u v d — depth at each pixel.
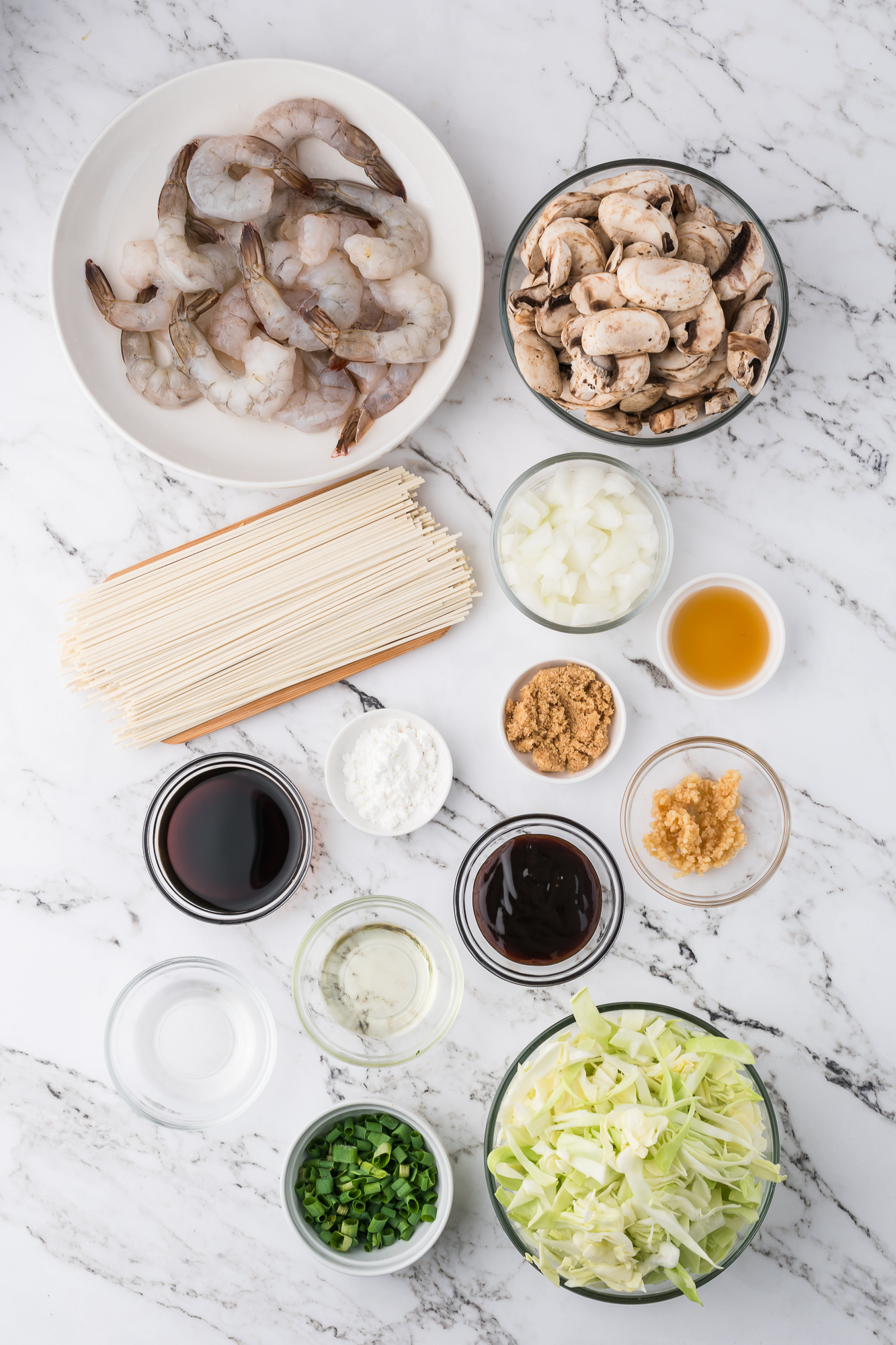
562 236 0.94
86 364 1.01
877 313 1.03
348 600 1.02
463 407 1.04
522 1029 1.03
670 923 1.03
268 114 0.99
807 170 1.03
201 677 1.02
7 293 1.04
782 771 1.04
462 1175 1.03
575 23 1.02
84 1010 1.04
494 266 1.03
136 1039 1.03
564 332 0.95
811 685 1.04
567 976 1.01
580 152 1.03
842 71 1.02
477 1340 1.02
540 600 1.01
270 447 1.02
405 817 1.02
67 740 1.05
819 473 1.04
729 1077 0.95
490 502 1.04
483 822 1.04
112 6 1.03
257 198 0.98
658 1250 0.92
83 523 1.04
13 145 1.03
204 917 1.01
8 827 1.05
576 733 1.01
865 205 1.03
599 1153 0.92
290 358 0.98
